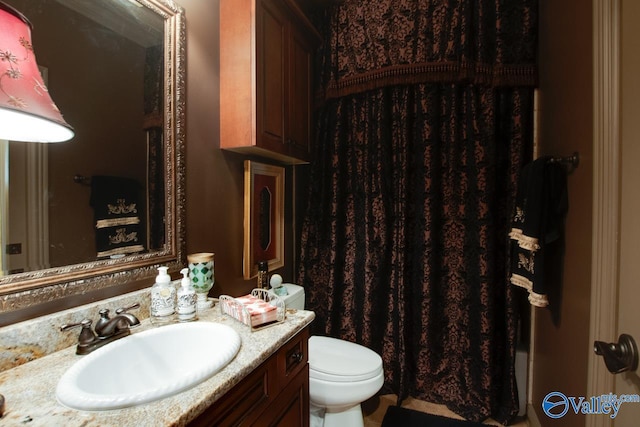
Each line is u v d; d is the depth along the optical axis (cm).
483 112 170
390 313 188
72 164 83
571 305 121
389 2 183
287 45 156
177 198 115
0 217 69
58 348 76
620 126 82
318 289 209
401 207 182
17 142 72
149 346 82
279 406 87
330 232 203
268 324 94
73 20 83
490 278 167
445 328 182
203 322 94
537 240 127
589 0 107
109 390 70
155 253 107
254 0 129
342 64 196
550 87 148
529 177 134
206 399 58
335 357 149
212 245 134
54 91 78
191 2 121
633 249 75
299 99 172
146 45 104
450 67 171
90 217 87
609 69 86
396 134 187
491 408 164
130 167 99
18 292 71
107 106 92
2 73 55
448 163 179
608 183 86
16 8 71
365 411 175
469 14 169
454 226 180
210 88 131
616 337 81
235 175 148
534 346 166
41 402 56
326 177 206
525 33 165
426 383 182
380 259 189
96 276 87
